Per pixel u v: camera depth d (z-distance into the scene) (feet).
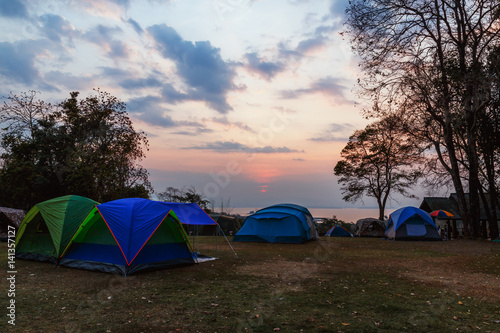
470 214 72.13
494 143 70.38
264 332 14.49
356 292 21.90
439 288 23.36
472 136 69.36
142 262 28.94
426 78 66.85
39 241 35.29
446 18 68.33
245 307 18.30
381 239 72.43
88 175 84.84
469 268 32.32
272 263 34.71
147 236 29.09
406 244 59.16
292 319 16.25
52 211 34.40
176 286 23.50
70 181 83.35
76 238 31.73
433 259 38.91
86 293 21.38
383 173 114.52
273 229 60.54
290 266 32.78
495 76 60.29
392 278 26.94
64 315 16.72
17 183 84.48
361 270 30.76
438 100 66.80
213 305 18.61
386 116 72.13
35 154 86.99
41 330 14.56
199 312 17.35
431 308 18.30
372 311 17.66
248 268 31.42
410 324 15.64
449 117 68.44
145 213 30.83
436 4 67.51
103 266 28.86
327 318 16.43
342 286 23.68
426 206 119.24
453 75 65.26
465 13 67.26
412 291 22.38
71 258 31.24
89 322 15.70
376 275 28.19
